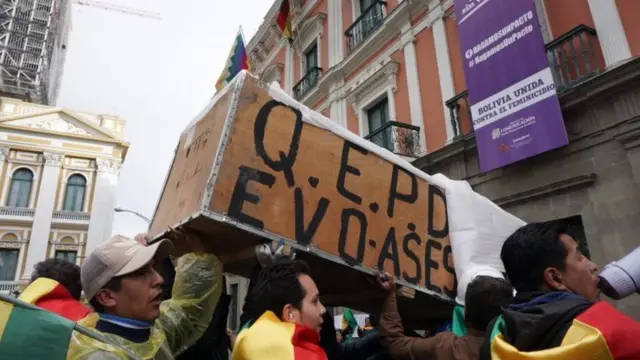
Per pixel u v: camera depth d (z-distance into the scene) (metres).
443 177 2.99
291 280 1.71
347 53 12.00
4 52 33.28
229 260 2.18
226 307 2.25
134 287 1.52
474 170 7.53
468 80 7.30
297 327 1.58
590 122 5.96
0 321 1.13
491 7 7.05
